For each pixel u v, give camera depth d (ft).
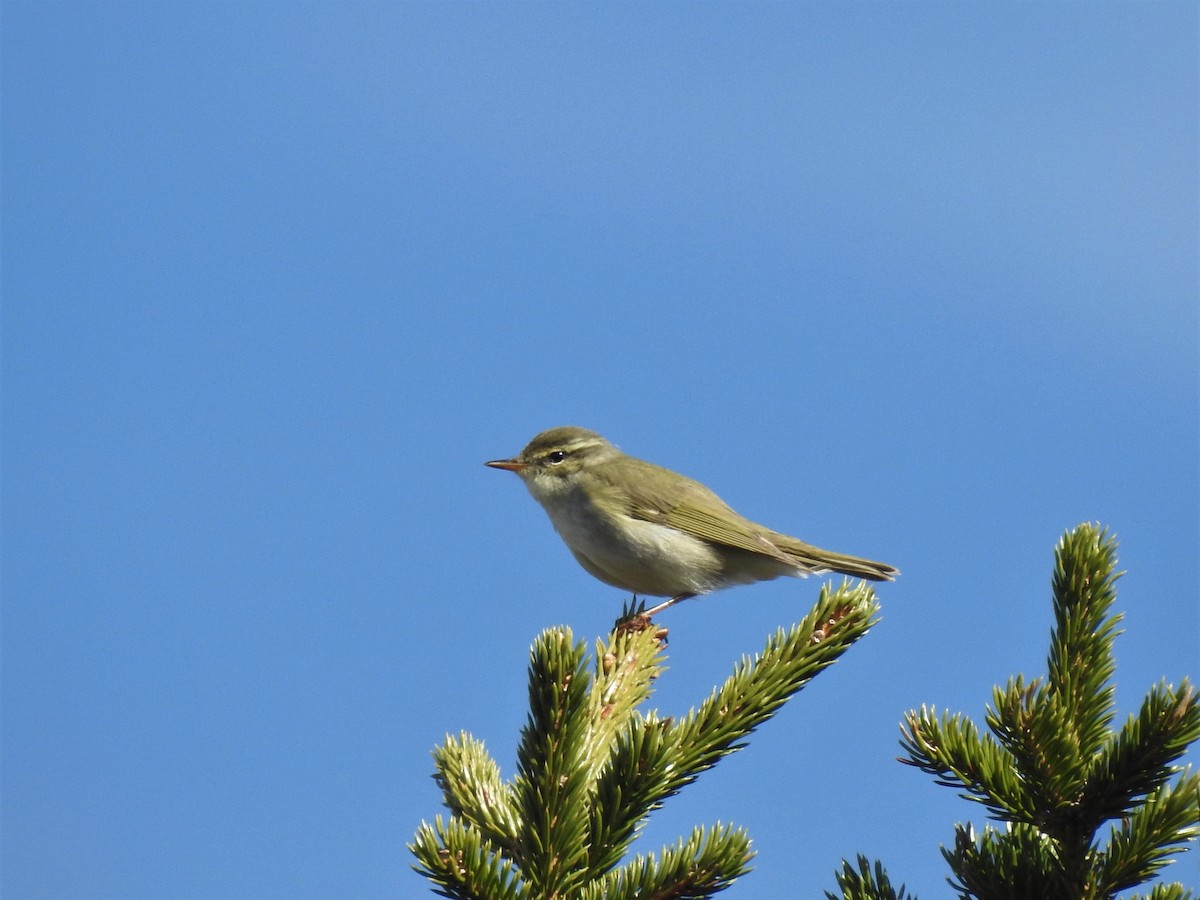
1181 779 23.04
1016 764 23.67
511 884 23.54
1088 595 25.72
